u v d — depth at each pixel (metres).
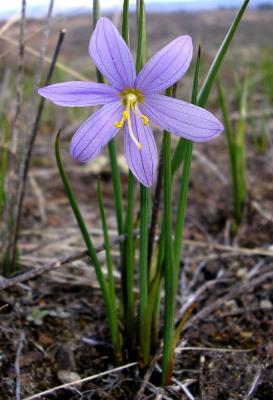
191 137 0.12
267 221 0.25
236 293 0.19
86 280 0.20
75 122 0.37
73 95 0.12
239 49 0.57
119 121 0.13
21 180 0.19
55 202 0.27
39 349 0.17
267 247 0.23
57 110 0.40
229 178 0.29
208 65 0.51
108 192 0.29
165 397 0.15
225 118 0.23
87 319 0.18
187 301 0.19
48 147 0.33
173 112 0.12
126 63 0.12
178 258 0.14
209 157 0.32
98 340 0.17
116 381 0.16
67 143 0.34
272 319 0.18
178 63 0.12
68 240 0.23
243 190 0.25
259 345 0.17
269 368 0.16
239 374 0.16
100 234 0.24
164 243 0.14
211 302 0.19
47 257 0.22
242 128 0.25
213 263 0.22
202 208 0.27
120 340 0.16
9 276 0.20
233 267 0.22
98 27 0.12
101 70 0.12
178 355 0.17
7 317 0.18
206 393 0.15
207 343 0.17
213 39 0.64
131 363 0.16
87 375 0.16
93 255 0.15
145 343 0.16
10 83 0.38
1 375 0.15
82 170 0.31
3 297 0.18
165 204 0.13
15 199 0.19
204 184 0.29
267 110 0.37
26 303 0.19
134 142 0.13
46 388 0.15
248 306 0.19
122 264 0.16
